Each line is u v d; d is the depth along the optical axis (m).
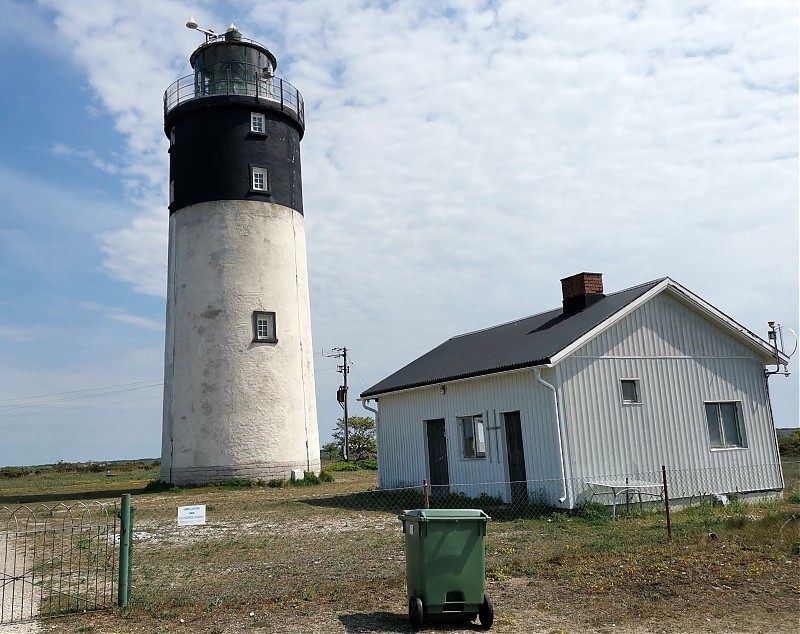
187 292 26.66
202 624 7.42
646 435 16.33
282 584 9.14
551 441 15.42
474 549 7.23
